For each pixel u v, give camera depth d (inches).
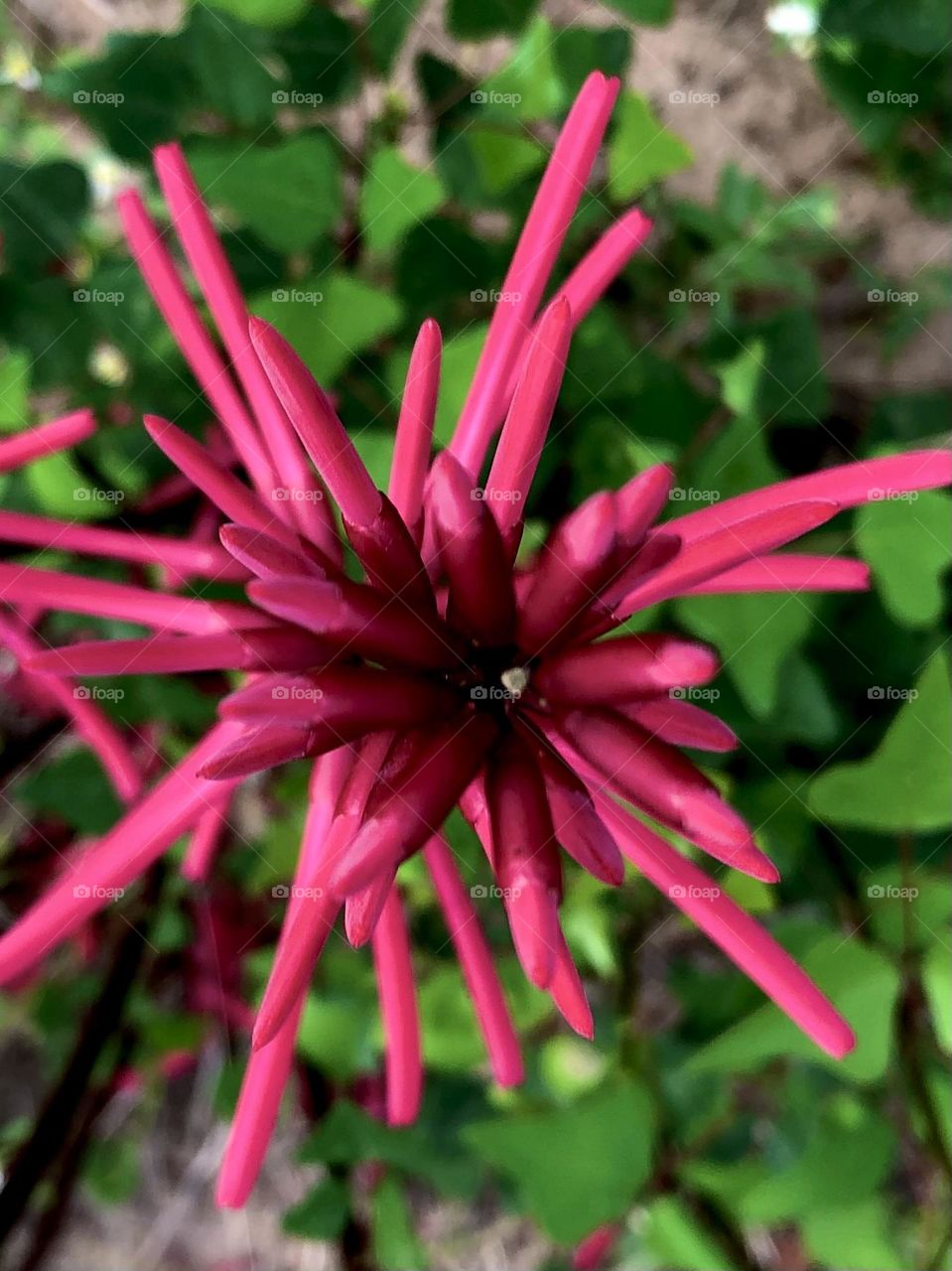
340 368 5.3
